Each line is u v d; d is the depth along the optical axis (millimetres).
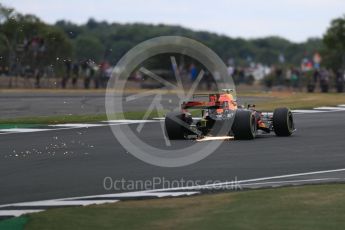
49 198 42000
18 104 121812
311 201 39188
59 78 194500
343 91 179625
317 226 33906
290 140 69000
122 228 34219
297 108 112938
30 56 174750
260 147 63656
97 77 186875
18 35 172875
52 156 59125
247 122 67812
